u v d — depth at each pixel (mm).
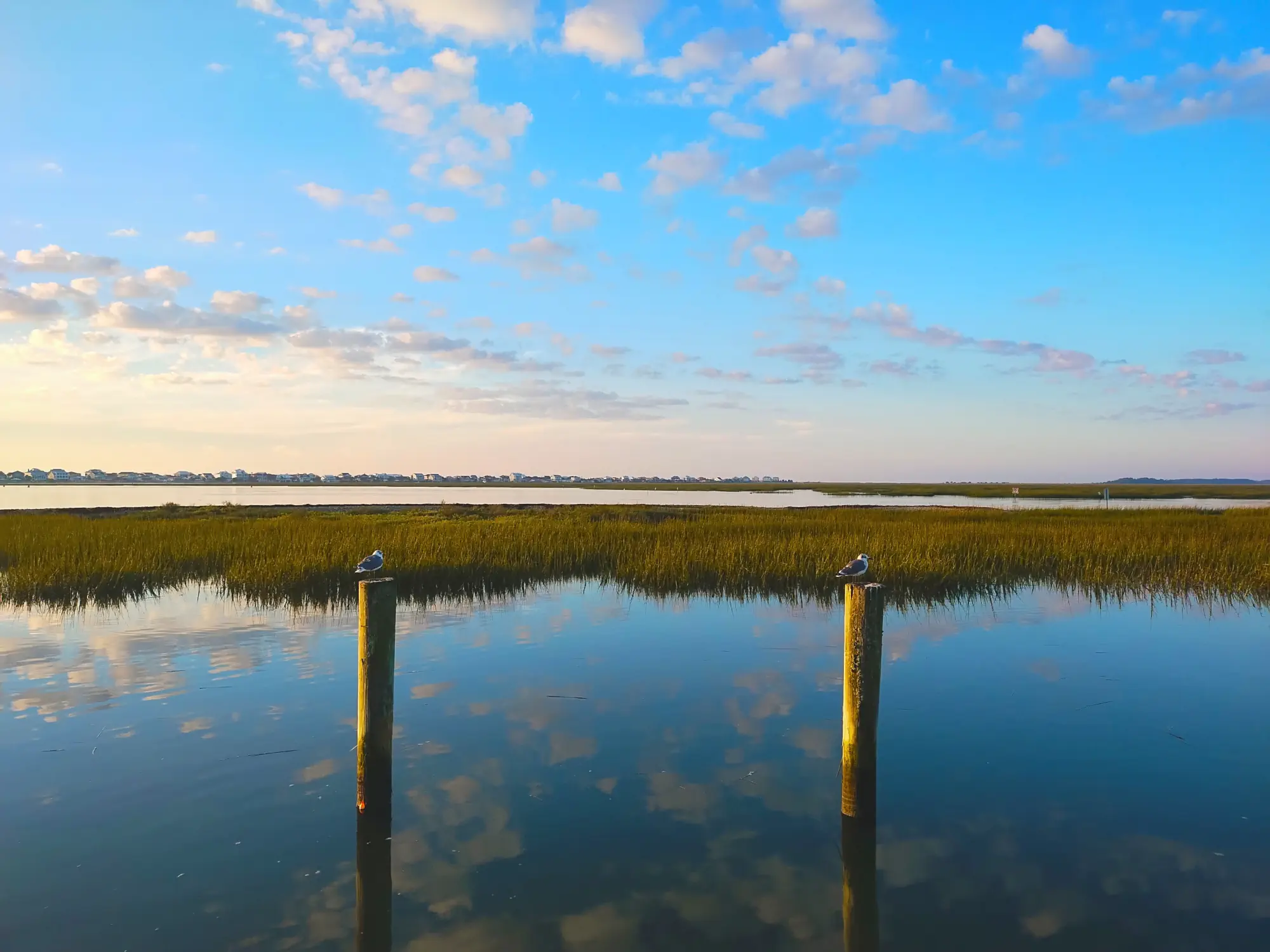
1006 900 5195
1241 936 4801
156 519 33219
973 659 11453
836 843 5949
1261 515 38062
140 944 4695
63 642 12445
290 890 5312
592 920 4969
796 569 18891
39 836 6020
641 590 17859
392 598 6402
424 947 4703
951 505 62875
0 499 79062
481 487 188500
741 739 8125
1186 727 8516
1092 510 47000
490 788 6922
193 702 9336
